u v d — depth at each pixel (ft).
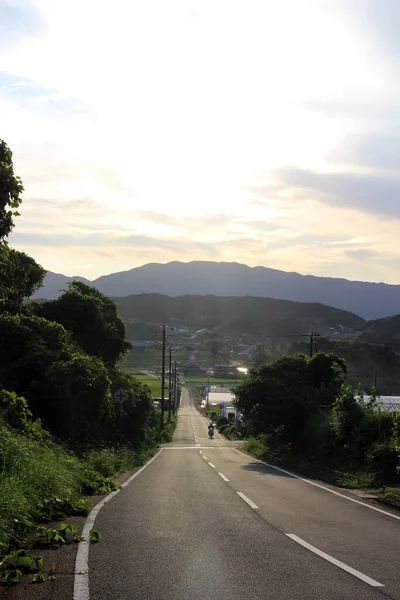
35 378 62.64
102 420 83.46
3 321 65.05
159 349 497.87
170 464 79.36
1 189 27.86
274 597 16.96
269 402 96.48
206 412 329.31
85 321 96.02
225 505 36.24
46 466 34.24
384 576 19.70
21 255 72.54
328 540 25.70
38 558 19.65
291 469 76.69
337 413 70.13
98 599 16.35
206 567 20.12
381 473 52.13
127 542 23.86
